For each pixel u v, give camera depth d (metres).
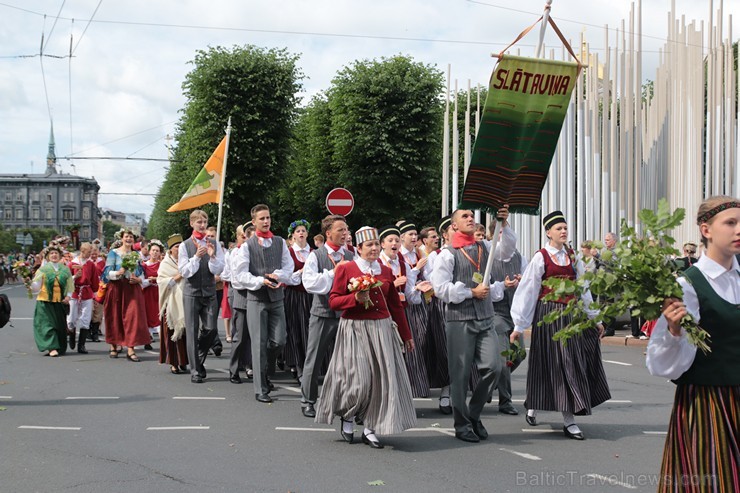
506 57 6.01
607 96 17.03
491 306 6.86
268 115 31.12
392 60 32.81
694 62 16.12
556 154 17.52
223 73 30.50
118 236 13.04
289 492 5.17
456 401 6.73
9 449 6.30
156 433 6.93
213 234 10.22
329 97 35.16
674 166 16.66
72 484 5.32
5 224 123.38
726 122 15.72
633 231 3.44
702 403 3.43
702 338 3.25
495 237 6.55
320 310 7.80
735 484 3.33
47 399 8.64
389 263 8.16
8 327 18.02
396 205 32.34
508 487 5.29
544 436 6.94
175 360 10.70
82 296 13.34
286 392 9.25
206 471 5.67
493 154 6.29
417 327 8.25
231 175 30.56
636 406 8.45
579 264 6.89
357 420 6.61
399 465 5.87
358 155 32.19
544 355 6.92
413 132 31.70
